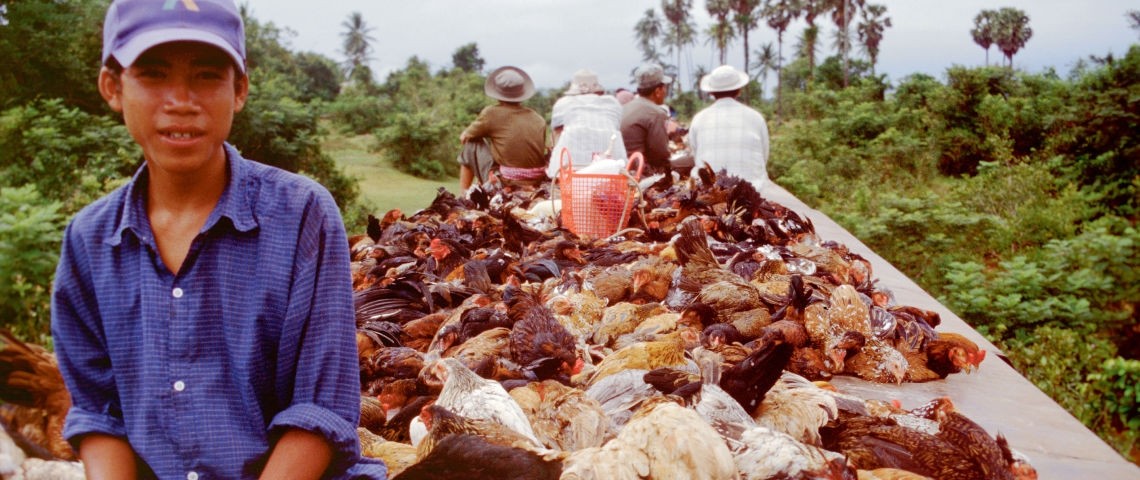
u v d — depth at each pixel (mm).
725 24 114938
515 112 12156
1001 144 31188
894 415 3883
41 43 19578
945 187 31328
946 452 3527
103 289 1916
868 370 4977
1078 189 26188
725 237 7660
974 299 15500
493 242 7512
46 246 8438
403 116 49062
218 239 1894
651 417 2838
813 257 6637
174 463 1920
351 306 1991
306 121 29734
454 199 9469
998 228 22281
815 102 47125
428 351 4898
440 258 6703
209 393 1907
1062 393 12945
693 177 9977
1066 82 35781
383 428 3861
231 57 1824
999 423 4422
